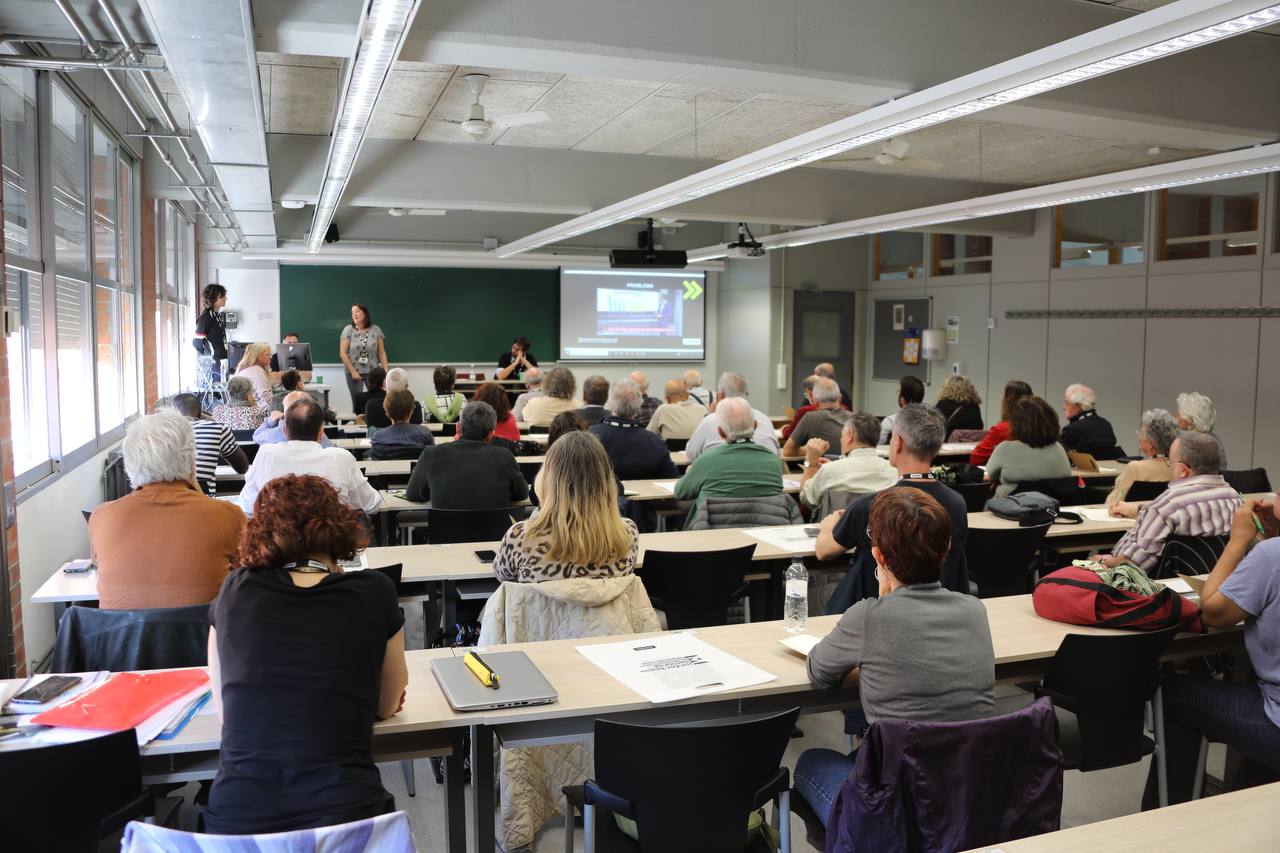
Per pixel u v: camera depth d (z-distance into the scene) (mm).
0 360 3533
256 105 4355
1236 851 1602
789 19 4527
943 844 1848
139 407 7535
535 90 6629
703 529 4324
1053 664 2551
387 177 8375
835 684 2312
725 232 14930
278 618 1843
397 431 6277
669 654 2574
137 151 7352
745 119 7559
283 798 1749
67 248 5195
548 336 14547
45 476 4457
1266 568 2590
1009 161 9180
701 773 1981
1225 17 3150
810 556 4062
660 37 4316
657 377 15273
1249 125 5758
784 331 14039
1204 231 9156
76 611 2480
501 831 2857
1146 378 9773
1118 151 8656
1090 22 5133
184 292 11375
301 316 13438
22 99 4297
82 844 1848
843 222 9859
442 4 4027
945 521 2193
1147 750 2727
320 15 3734
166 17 3105
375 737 2303
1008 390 6359
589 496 2752
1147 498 4758
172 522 2715
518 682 2301
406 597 4074
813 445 5410
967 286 12336
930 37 4797
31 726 2033
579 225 9227
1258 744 2662
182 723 2080
